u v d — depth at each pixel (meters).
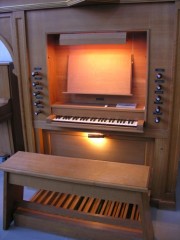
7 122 3.12
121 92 2.34
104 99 2.48
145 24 2.00
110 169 1.88
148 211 1.75
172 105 2.09
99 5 2.06
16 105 3.16
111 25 2.09
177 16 1.89
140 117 2.27
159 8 1.93
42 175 1.82
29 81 2.45
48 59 2.37
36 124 2.58
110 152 2.51
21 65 2.43
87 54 2.43
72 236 1.98
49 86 2.43
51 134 2.63
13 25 2.32
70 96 2.57
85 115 2.43
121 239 1.85
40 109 2.52
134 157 2.44
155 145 2.26
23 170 1.88
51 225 2.00
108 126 2.26
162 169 2.29
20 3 2.23
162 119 2.17
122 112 2.31
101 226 1.93
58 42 2.47
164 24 1.95
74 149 2.62
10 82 2.97
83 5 2.09
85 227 1.93
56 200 2.35
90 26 2.14
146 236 1.76
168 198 2.33
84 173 1.82
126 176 1.77
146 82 2.12
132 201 1.71
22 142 3.41
